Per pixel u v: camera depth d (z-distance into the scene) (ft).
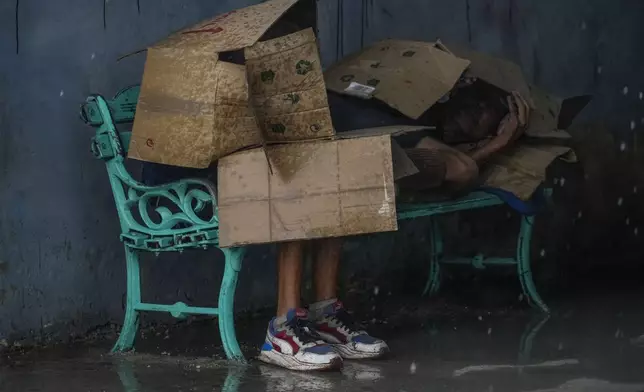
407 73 27.07
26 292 25.39
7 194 25.08
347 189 21.72
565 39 39.75
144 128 22.56
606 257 40.88
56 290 26.00
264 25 21.91
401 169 23.22
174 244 23.40
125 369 22.61
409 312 31.14
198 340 26.32
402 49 28.45
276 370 22.40
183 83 22.17
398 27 34.55
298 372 22.15
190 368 22.66
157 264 28.07
